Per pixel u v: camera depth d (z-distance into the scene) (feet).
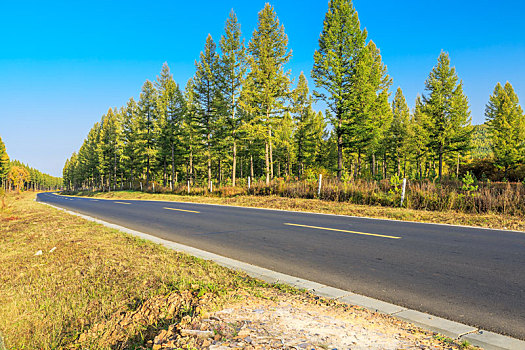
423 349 8.45
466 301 12.24
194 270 16.62
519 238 23.45
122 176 208.64
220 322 10.08
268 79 87.56
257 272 16.75
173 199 81.20
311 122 141.49
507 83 153.99
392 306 11.94
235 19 98.02
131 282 15.10
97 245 23.34
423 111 114.62
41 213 50.08
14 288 15.88
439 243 22.16
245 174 209.77
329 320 10.44
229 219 37.45
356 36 85.40
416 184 46.73
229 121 100.07
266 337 8.98
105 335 10.44
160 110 139.95
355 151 127.13
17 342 10.64
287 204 50.49
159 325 10.68
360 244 22.45
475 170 155.74
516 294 12.76
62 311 12.72
